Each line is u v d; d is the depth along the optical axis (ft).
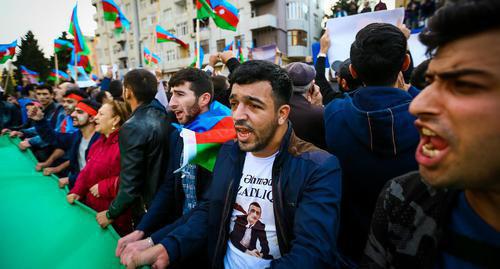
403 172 3.70
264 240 3.47
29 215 5.76
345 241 4.40
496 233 1.59
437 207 1.86
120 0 103.14
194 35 83.66
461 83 1.33
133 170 5.47
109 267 3.99
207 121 5.12
